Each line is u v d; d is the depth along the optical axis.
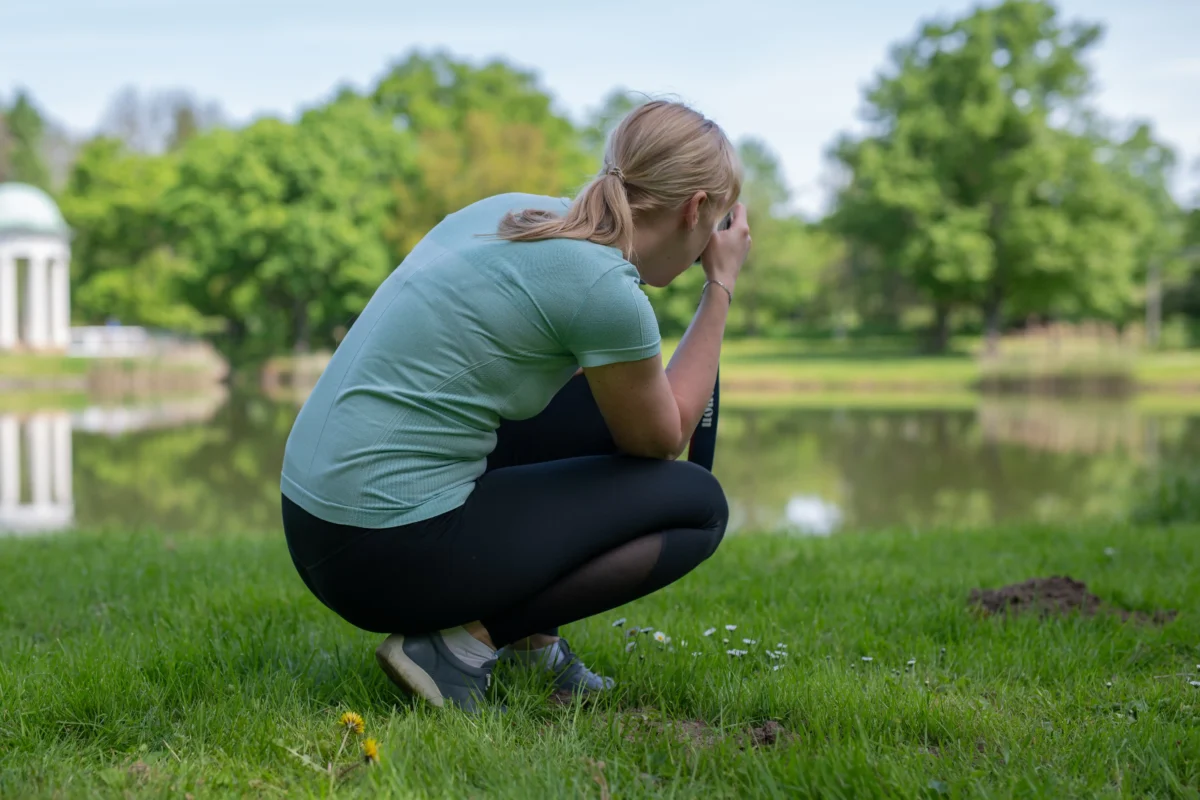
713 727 1.83
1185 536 4.63
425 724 1.72
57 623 2.79
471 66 47.75
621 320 1.66
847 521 7.85
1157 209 46.00
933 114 34.53
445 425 1.68
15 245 33.53
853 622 2.71
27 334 34.53
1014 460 11.91
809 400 24.02
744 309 47.94
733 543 4.69
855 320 54.56
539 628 1.87
